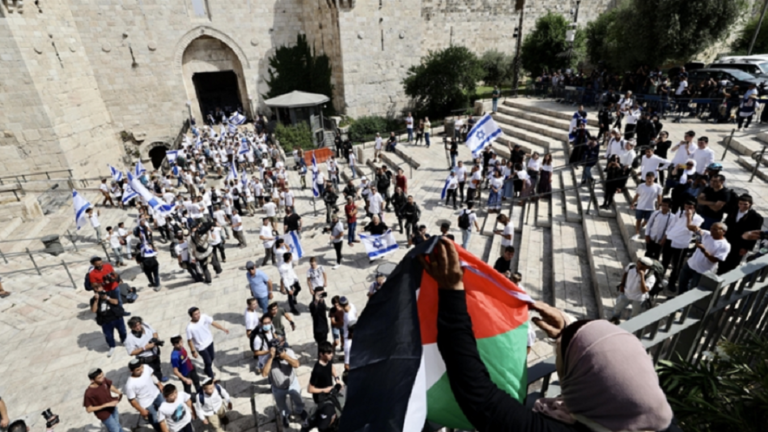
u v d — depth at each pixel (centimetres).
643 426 93
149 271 1296
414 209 1370
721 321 279
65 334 1126
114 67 3089
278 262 1061
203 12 3244
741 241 659
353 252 1445
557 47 3191
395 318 139
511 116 2466
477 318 153
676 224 770
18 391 916
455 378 114
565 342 117
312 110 3247
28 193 2162
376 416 122
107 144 3077
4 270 1552
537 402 128
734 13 2120
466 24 3625
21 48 2341
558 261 1038
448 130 2752
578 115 1617
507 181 1545
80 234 1931
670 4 2166
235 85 4331
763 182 1105
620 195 1254
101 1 2936
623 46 2517
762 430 210
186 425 691
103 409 702
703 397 222
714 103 1716
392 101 3516
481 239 1379
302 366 904
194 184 2312
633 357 99
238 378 889
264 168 2338
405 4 3291
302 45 3538
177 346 773
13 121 2411
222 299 1216
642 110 1808
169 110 3350
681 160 1017
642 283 690
